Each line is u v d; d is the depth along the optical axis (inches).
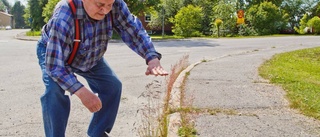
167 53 415.8
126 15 86.0
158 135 100.7
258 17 1255.5
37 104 154.6
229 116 126.0
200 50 462.3
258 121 119.9
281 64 290.5
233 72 237.9
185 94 163.3
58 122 81.1
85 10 74.4
